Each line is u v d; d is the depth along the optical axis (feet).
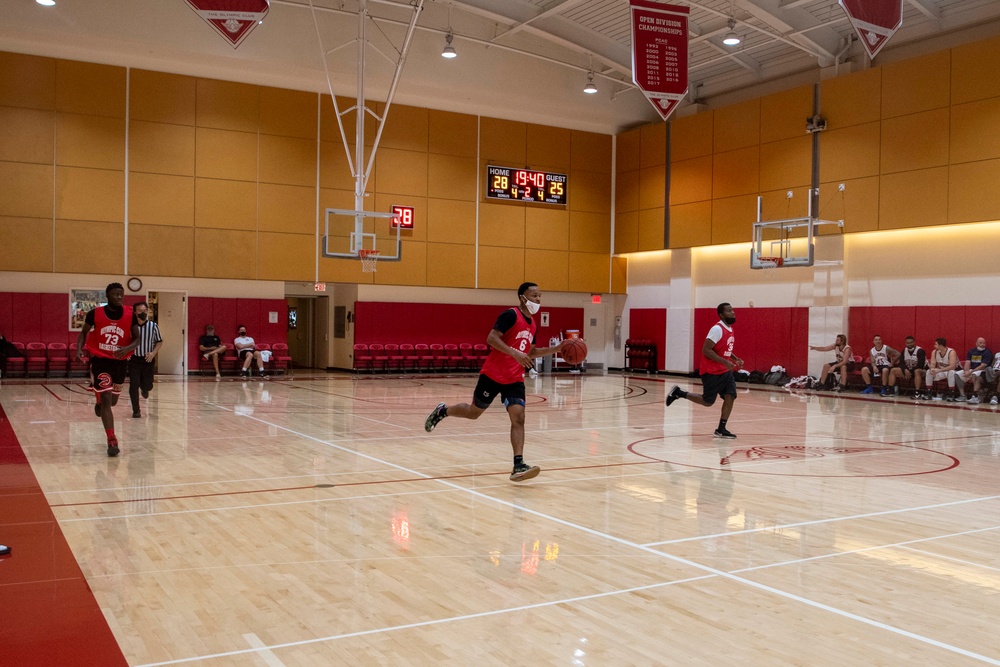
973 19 51.88
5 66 55.01
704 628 10.83
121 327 24.16
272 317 64.44
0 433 29.07
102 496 18.75
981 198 49.96
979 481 22.34
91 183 57.31
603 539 15.49
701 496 19.79
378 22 61.77
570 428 33.65
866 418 38.81
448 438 29.81
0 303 55.67
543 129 72.90
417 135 67.56
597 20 61.31
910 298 55.11
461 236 69.56
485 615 11.21
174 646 9.90
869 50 34.88
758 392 55.67
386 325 68.18
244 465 23.29
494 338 19.94
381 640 10.23
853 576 13.30
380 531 15.90
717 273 68.44
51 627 10.46
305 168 63.82
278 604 11.55
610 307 78.23
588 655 9.84
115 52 57.31
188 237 60.18
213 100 60.75
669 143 70.69
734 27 57.00
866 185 56.18
